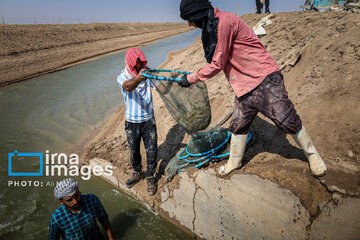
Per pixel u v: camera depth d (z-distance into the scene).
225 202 2.86
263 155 2.99
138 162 3.70
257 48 2.16
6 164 5.00
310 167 2.38
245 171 2.67
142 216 3.61
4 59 14.09
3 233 3.38
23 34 18.66
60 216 2.60
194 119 3.05
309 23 5.36
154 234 3.37
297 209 2.36
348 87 3.28
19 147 5.65
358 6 6.96
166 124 4.99
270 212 2.54
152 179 3.56
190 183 3.13
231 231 2.94
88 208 2.71
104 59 16.28
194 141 3.46
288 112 2.15
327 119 3.14
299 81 4.02
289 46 5.04
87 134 6.13
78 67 13.90
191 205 3.20
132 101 3.16
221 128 3.57
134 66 2.99
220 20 2.04
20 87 10.18
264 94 2.19
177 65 8.78
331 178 2.30
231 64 2.28
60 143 5.78
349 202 2.13
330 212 2.21
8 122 6.95
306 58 4.35
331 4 7.51
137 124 3.26
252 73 2.20
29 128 6.57
